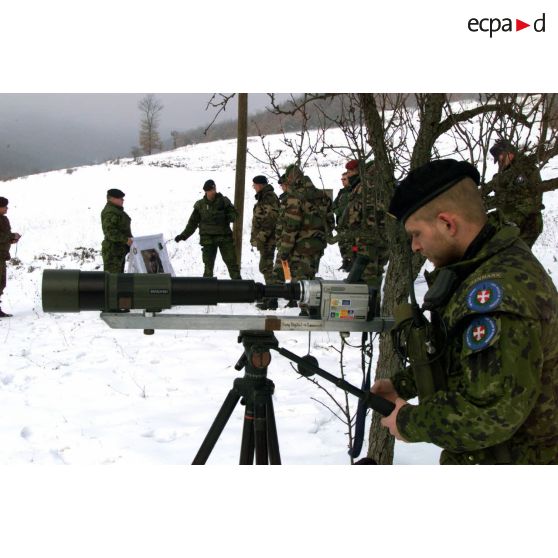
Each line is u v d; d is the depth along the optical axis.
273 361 5.64
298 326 1.96
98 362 5.84
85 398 4.80
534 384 1.36
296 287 1.96
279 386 4.98
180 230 19.36
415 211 1.61
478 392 1.39
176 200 25.91
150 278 1.87
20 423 4.29
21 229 21.06
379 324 1.99
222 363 5.71
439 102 2.50
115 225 8.77
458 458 1.65
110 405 4.64
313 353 5.89
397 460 3.57
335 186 22.88
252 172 27.77
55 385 5.13
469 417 1.39
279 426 4.15
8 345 6.63
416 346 1.62
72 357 6.02
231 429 4.16
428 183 1.58
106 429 4.16
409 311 1.69
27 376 5.41
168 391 4.95
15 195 29.23
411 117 2.63
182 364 5.69
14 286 11.49
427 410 1.49
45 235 19.84
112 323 1.87
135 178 32.25
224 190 26.38
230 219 9.45
